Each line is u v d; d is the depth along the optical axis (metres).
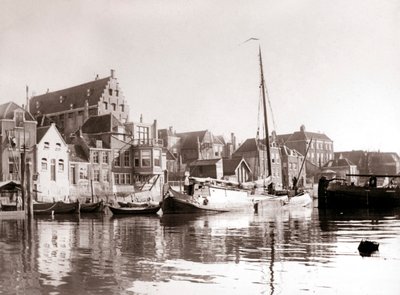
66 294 11.24
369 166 96.94
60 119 76.81
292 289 11.27
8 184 47.28
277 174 90.56
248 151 87.06
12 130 55.25
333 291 11.07
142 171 65.44
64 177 58.06
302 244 18.41
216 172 71.44
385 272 12.77
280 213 42.41
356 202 43.12
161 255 16.36
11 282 12.45
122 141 65.38
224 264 14.34
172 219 37.56
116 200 59.09
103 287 11.76
